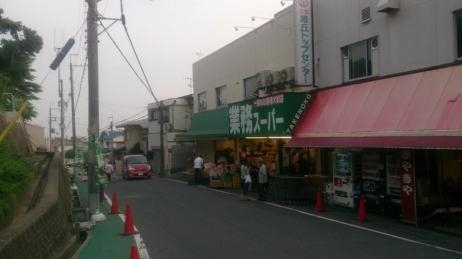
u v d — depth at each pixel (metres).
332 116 17.59
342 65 18.44
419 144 12.74
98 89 17.69
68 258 10.83
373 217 15.62
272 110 20.19
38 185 13.26
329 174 19.91
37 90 28.47
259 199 20.84
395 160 15.08
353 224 14.52
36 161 18.78
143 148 53.84
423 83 14.18
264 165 20.91
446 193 14.90
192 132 32.28
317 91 19.66
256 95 24.20
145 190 27.50
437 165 15.18
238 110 23.78
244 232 13.59
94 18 17.56
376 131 14.85
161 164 40.66
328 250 11.14
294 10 19.84
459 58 13.51
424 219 14.12
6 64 26.31
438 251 10.88
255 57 25.62
